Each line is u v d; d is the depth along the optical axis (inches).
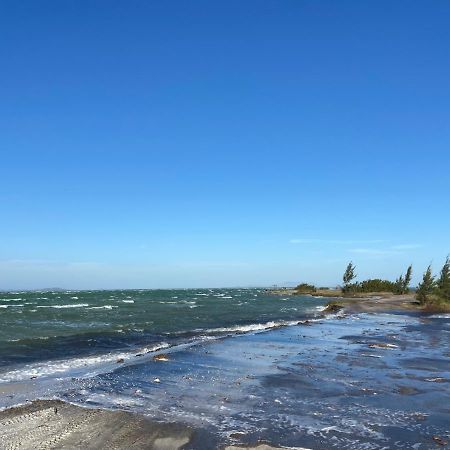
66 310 2118.6
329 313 2003.0
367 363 741.3
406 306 2370.8
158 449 359.9
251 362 745.6
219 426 413.7
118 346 940.6
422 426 421.4
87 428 404.5
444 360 776.3
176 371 665.0
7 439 375.6
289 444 371.6
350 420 436.1
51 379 607.8
